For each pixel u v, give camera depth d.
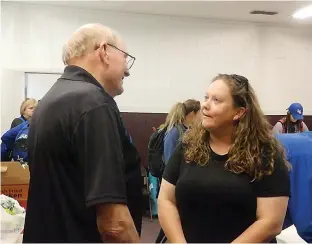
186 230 1.25
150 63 4.96
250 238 1.12
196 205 1.22
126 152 1.13
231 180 1.19
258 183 1.18
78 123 0.97
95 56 1.12
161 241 2.96
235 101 1.25
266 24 5.44
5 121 4.05
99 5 4.52
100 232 0.98
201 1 4.31
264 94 5.49
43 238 1.00
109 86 1.17
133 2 4.37
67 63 1.15
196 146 1.30
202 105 1.30
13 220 1.61
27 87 4.53
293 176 1.33
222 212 1.19
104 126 0.97
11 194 2.21
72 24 4.66
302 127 4.20
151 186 4.03
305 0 4.18
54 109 1.01
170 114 3.05
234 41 5.31
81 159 0.97
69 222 0.99
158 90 5.00
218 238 1.20
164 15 4.96
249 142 1.23
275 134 1.36
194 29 5.12
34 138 1.04
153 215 4.04
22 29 4.50
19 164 2.23
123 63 1.18
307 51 5.67
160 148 3.15
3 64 4.45
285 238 1.44
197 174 1.24
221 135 1.28
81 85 1.04
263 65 5.46
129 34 4.86
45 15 4.57
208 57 5.19
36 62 4.57
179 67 5.07
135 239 1.00
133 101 4.91
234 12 4.78
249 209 1.18
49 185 1.00
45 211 1.00
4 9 4.42
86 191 0.95
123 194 0.96
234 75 1.33
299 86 5.64
